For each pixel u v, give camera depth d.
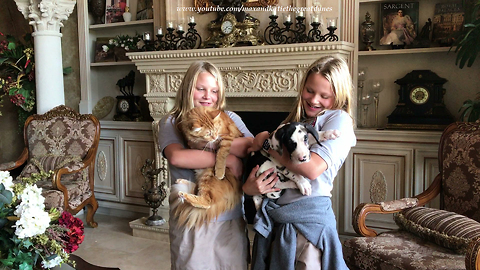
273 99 3.41
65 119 3.78
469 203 2.20
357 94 3.23
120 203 4.17
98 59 4.33
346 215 3.17
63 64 4.43
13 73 4.36
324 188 1.42
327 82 1.46
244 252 1.55
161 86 3.62
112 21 4.26
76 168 3.42
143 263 3.00
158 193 3.50
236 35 3.35
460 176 2.25
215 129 1.43
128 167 4.07
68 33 4.37
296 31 3.08
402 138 2.89
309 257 1.37
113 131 4.11
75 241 1.77
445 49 2.84
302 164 1.29
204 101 1.61
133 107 4.17
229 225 1.52
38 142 3.77
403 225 2.24
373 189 3.05
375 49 3.22
